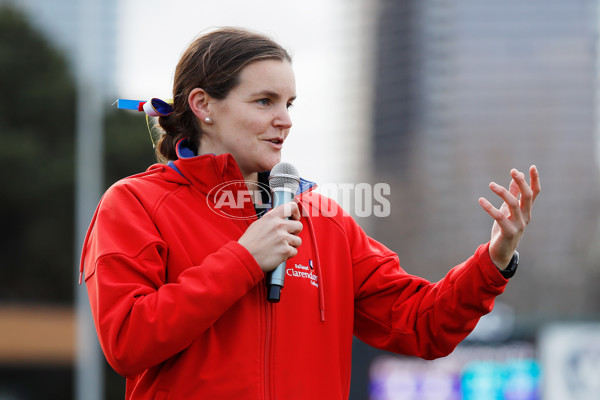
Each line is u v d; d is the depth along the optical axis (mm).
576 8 169625
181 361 7137
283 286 7320
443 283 7973
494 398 33812
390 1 190500
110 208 7480
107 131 70375
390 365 33062
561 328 35188
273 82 7727
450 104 168625
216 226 7582
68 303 73625
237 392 7055
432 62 173000
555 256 101688
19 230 74062
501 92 165625
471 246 101750
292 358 7375
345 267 8133
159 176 7824
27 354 71500
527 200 7461
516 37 168250
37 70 76000
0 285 73250
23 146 73062
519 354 34625
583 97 161125
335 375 7656
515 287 97562
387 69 186375
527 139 121312
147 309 6863
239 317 7246
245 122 7695
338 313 7941
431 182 109938
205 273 6945
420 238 104312
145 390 7418
